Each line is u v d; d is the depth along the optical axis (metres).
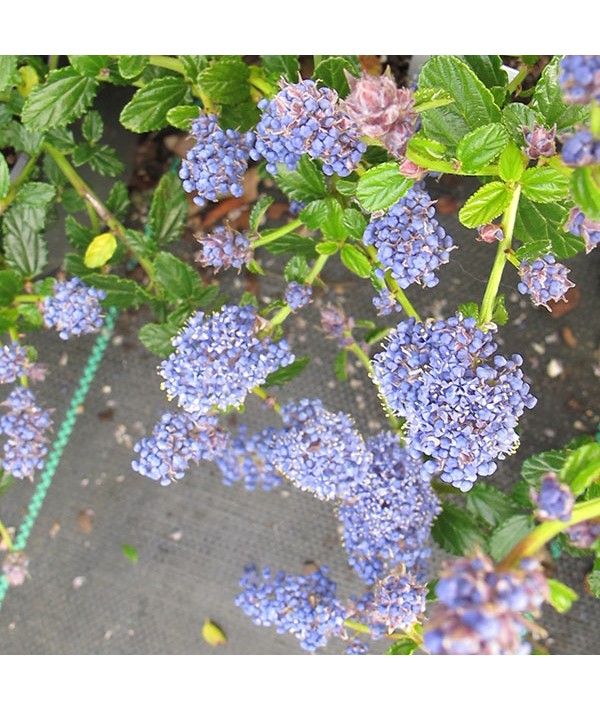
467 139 0.17
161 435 0.22
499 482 0.33
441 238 0.19
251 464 0.26
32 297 0.26
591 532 0.16
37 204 0.26
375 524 0.23
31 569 0.36
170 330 0.25
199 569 0.35
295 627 0.23
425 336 0.18
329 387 0.34
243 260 0.23
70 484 0.35
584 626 0.33
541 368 0.33
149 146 0.34
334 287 0.34
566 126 0.19
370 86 0.16
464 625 0.12
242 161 0.21
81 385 0.35
